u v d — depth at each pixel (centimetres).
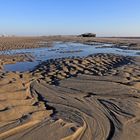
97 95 950
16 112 732
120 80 1153
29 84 1102
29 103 845
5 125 641
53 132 616
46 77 1256
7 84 1023
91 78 1194
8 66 1742
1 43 4350
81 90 1011
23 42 4888
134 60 1764
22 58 2144
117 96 938
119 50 3020
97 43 4738
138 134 632
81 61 1719
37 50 3089
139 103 857
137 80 1173
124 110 789
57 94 962
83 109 801
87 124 684
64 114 755
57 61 1756
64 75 1309
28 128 633
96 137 613
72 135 606
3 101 820
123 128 662
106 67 1559
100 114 758
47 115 739
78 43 4791
